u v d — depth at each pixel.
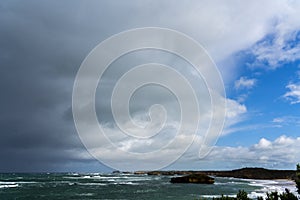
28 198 64.31
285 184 117.38
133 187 95.69
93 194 71.00
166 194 69.62
